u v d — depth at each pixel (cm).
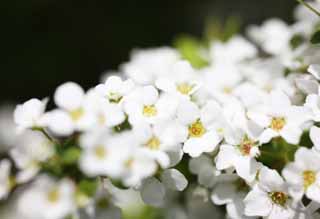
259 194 13
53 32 30
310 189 12
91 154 11
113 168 11
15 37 30
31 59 30
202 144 13
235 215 14
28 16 30
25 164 12
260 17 31
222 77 16
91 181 12
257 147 13
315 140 13
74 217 12
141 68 18
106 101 12
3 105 28
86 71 30
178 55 19
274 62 17
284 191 13
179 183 13
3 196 12
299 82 14
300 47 17
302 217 13
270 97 13
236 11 32
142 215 18
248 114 13
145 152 12
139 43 31
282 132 13
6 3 30
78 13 31
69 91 12
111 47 31
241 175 13
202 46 20
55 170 12
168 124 13
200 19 32
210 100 14
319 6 18
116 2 31
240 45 19
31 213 11
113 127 13
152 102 13
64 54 30
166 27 32
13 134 25
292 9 31
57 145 12
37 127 13
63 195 11
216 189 14
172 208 18
